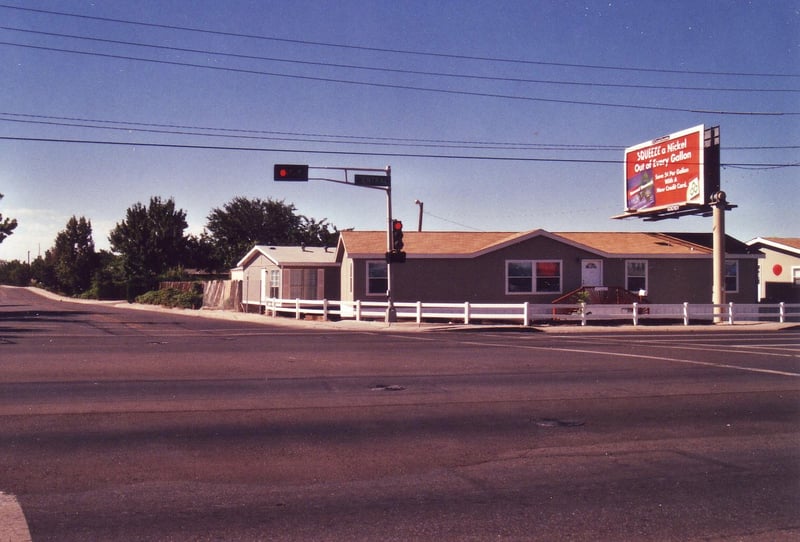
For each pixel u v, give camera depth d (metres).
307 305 37.31
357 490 7.13
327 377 14.37
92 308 50.66
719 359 17.77
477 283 33.81
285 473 7.70
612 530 6.10
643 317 31.12
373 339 23.42
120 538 5.80
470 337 24.62
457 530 6.04
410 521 6.25
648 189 38.75
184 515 6.35
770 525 6.27
